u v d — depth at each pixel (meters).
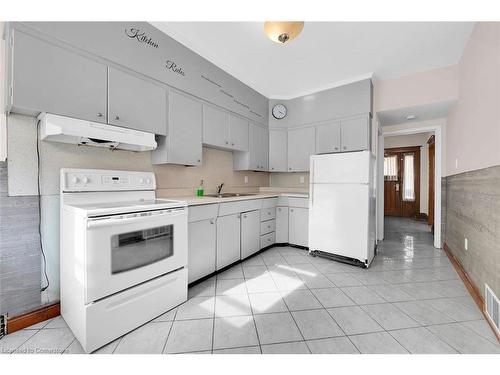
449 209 3.06
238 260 2.63
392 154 6.38
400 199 6.29
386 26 2.02
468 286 2.00
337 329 1.46
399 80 3.01
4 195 1.43
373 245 2.86
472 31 2.09
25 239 1.50
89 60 1.56
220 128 2.75
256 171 3.85
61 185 1.57
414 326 1.50
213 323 1.52
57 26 1.42
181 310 1.68
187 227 1.85
